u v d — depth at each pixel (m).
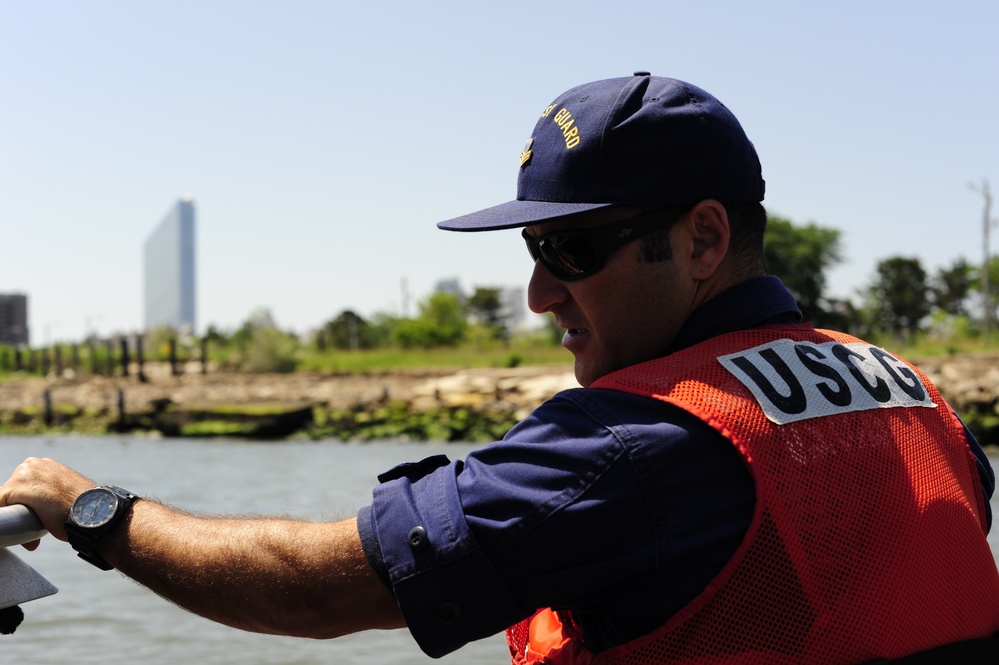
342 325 59.94
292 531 1.47
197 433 32.25
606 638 1.50
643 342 1.59
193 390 36.22
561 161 1.55
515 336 57.44
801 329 1.64
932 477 1.52
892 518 1.43
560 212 1.53
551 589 1.39
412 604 1.39
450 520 1.40
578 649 1.57
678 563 1.38
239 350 50.09
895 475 1.46
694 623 1.38
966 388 24.03
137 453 24.22
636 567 1.37
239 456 22.98
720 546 1.38
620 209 1.54
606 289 1.57
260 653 5.79
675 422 1.40
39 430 34.59
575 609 1.46
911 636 1.42
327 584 1.43
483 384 30.88
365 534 1.43
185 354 55.28
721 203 1.56
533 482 1.39
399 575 1.40
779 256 48.22
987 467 1.73
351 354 45.12
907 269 59.25
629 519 1.37
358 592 1.43
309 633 1.47
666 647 1.40
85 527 1.51
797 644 1.37
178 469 19.19
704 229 1.57
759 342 1.55
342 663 5.54
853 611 1.38
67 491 1.55
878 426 1.50
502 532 1.38
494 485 1.40
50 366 54.44
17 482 1.55
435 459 1.54
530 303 1.70
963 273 60.09
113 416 34.50
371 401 31.91
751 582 1.37
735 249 1.61
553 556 1.38
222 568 1.46
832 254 48.94
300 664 5.57
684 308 1.58
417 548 1.39
